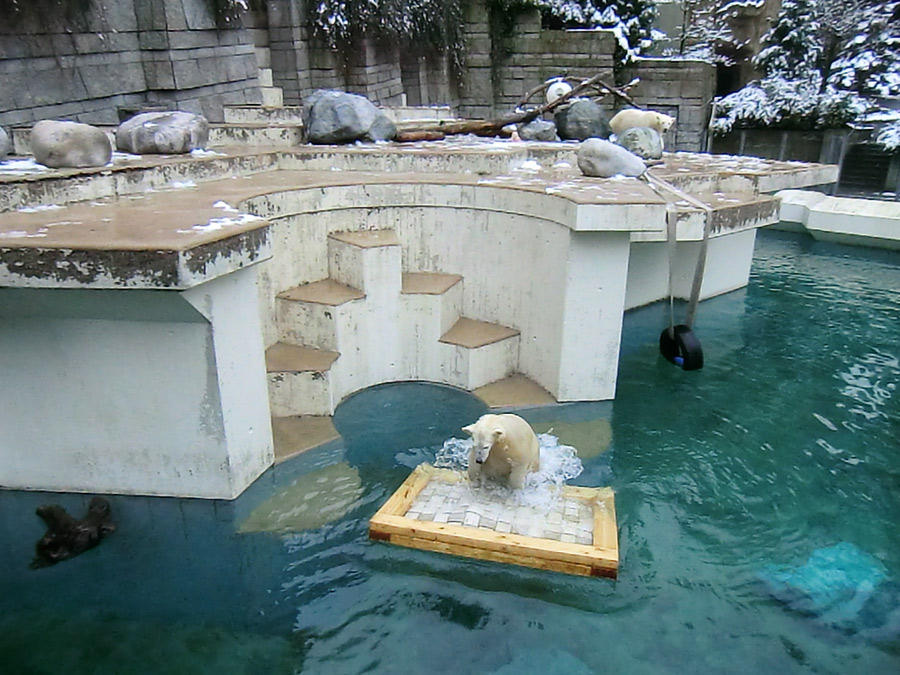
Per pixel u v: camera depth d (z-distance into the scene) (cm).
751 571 287
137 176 420
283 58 1012
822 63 1386
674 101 1334
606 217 366
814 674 237
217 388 299
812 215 871
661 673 237
